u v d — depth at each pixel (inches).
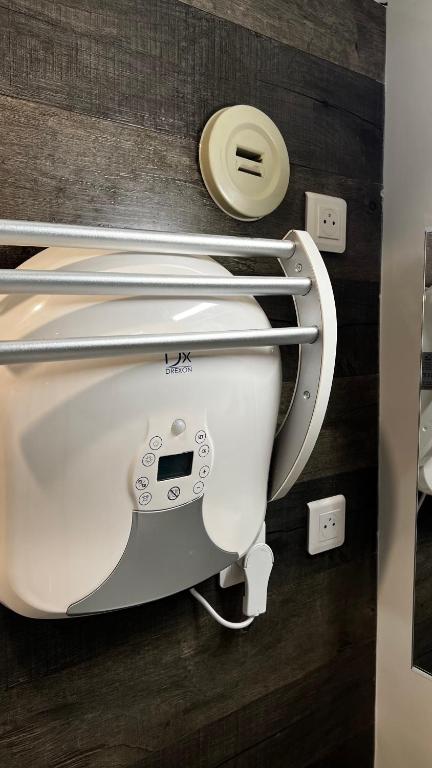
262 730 36.6
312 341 26.8
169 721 32.2
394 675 41.5
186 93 30.0
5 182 24.9
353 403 39.5
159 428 23.6
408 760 41.0
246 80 32.3
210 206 31.3
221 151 30.3
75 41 26.3
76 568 22.8
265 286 25.0
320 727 39.8
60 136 26.2
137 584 24.7
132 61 28.1
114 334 22.2
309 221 35.4
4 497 21.0
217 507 26.6
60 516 22.0
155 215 29.4
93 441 22.1
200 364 24.5
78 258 23.1
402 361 39.3
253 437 27.0
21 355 19.0
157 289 22.3
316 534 37.7
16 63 24.8
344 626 40.5
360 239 38.8
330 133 36.5
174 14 29.3
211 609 31.0
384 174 39.6
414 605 39.6
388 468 40.7
